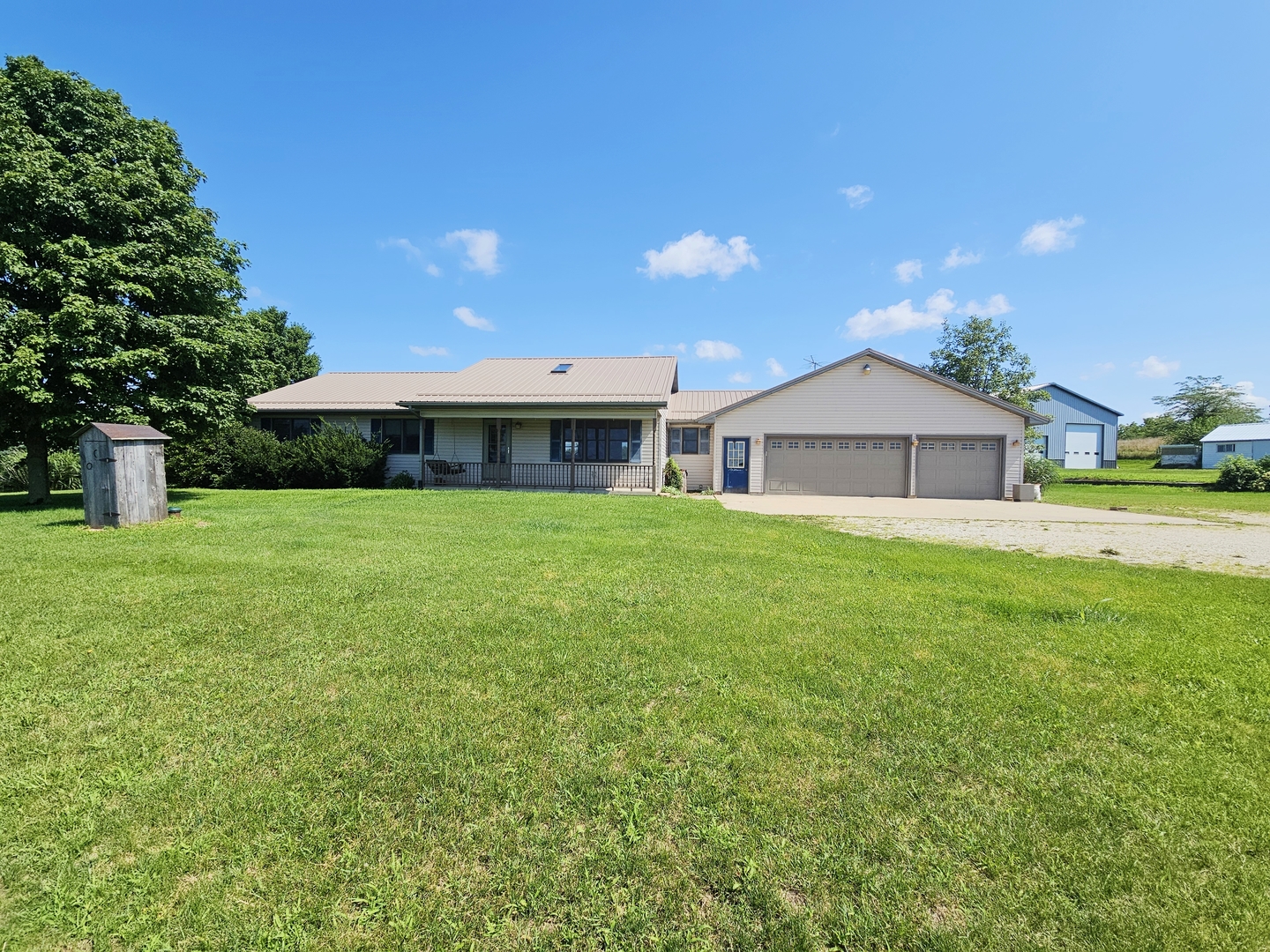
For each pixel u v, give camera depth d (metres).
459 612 4.31
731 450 18.97
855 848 1.88
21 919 1.58
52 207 10.30
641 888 1.73
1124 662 3.46
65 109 10.98
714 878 1.76
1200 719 2.76
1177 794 2.15
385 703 2.85
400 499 12.80
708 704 2.87
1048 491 20.95
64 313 9.88
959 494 17.84
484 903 1.67
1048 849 1.86
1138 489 21.61
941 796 2.15
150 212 11.52
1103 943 1.52
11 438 11.55
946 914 1.63
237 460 16.61
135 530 7.75
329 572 5.43
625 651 3.57
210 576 5.20
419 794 2.14
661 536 8.05
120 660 3.33
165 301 11.83
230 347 12.59
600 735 2.57
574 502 12.34
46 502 11.47
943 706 2.88
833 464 18.47
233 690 2.97
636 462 17.75
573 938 1.56
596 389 17.39
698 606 4.54
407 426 18.69
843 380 18.34
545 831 1.95
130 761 2.32
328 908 1.64
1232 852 1.84
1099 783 2.23
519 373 19.61
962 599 4.88
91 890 1.68
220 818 1.98
